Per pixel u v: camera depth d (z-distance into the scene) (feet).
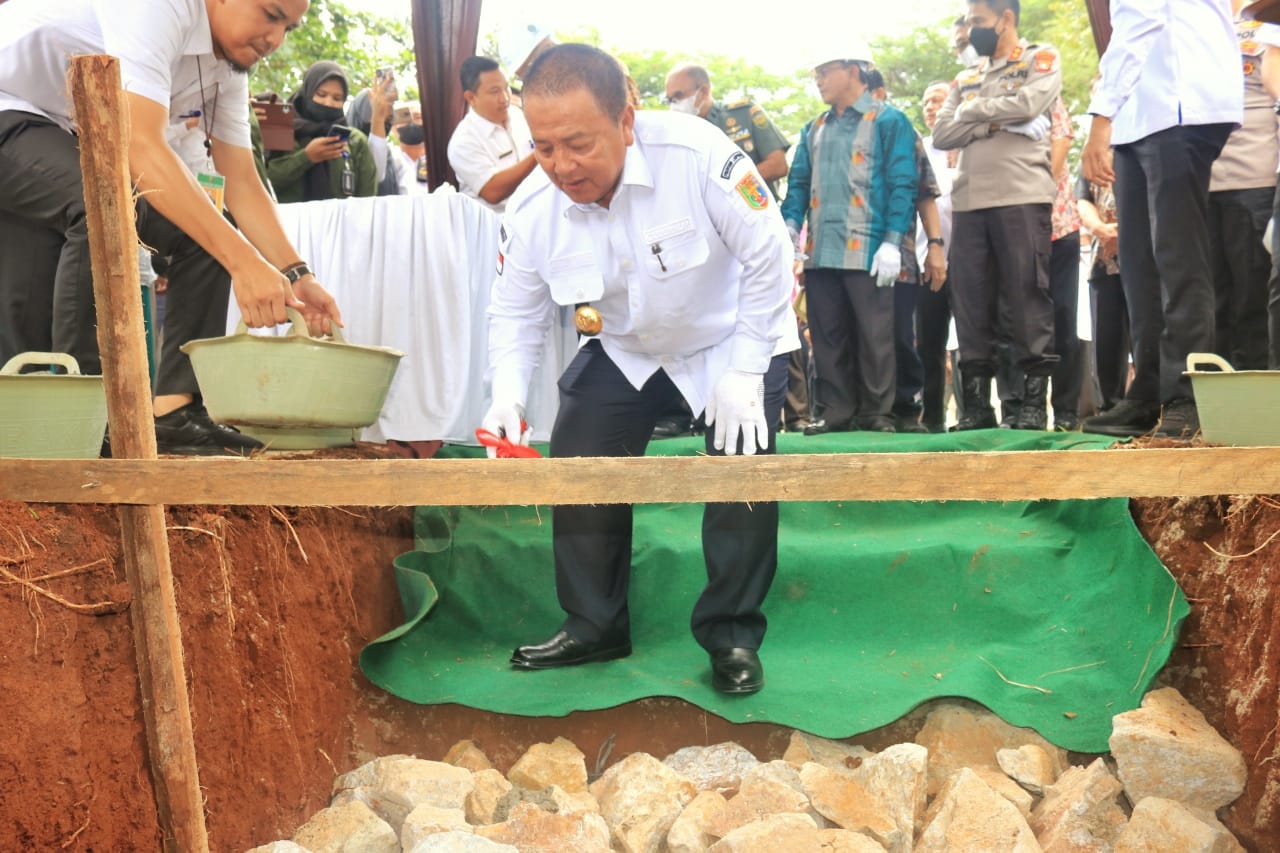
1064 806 6.57
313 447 8.21
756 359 7.05
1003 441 11.41
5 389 5.40
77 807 4.83
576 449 7.88
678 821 6.62
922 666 8.41
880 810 6.57
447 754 7.91
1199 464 4.41
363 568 8.64
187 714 5.23
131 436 4.97
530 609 9.43
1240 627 7.00
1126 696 7.49
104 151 4.83
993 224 13.29
